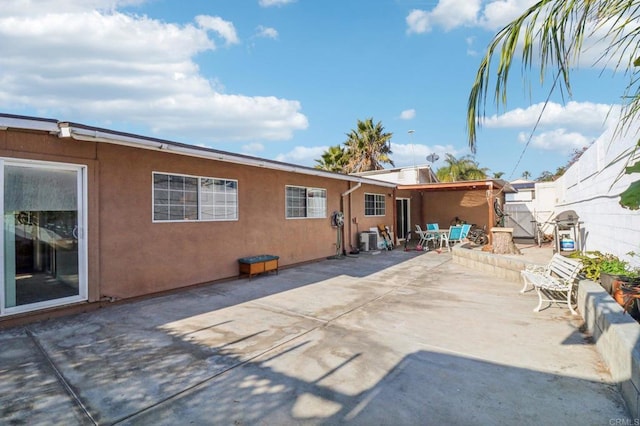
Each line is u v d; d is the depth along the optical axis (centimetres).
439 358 348
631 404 248
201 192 707
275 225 891
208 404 272
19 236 468
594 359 339
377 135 2608
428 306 536
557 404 265
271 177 880
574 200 1010
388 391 288
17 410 265
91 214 533
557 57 174
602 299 382
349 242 1202
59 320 480
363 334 419
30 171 479
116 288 564
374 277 778
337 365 336
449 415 254
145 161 609
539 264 691
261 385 300
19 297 466
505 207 1616
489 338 399
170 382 306
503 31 185
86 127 460
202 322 470
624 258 545
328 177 1023
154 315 503
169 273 643
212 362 346
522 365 330
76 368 334
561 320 456
